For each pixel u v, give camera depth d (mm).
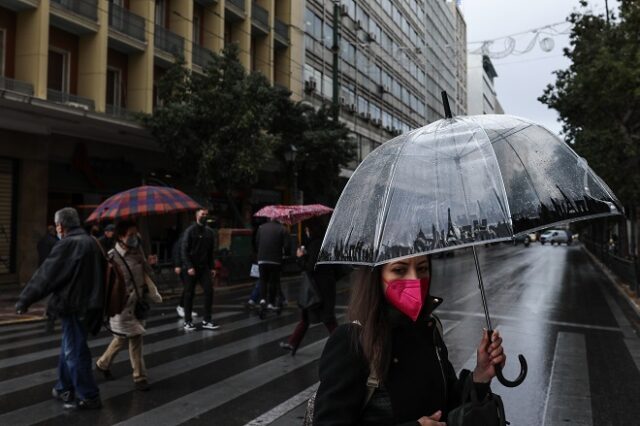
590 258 36500
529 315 11594
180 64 20203
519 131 2076
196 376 6457
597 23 20672
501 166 1893
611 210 1945
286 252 13273
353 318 1872
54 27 19016
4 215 17266
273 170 28453
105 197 20891
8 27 17547
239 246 19078
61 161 19172
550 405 5566
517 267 27594
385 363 1778
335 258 1967
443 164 1925
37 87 17453
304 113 26609
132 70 21828
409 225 1805
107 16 19875
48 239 12953
